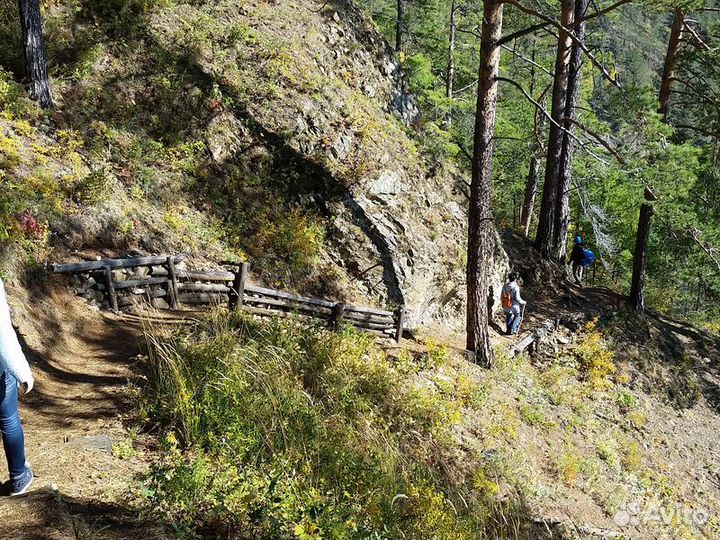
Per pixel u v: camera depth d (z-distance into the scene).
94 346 9.00
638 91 13.05
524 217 28.89
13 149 10.80
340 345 10.25
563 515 10.27
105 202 11.61
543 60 28.77
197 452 5.82
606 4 22.91
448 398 11.49
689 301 31.48
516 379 14.45
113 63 14.23
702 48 16.95
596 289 21.55
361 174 15.71
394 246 15.44
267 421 6.71
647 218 19.78
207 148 14.34
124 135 13.25
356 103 17.44
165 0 16.11
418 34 27.67
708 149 17.83
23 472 4.55
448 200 17.94
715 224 18.03
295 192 14.98
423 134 19.64
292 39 17.58
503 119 27.36
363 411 8.70
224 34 16.39
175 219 12.76
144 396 6.94
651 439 15.39
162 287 11.15
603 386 16.47
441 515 6.71
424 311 16.16
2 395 4.34
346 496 6.04
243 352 7.97
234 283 11.28
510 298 17.02
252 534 4.79
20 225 9.74
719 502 14.28
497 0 11.61
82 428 6.10
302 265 14.09
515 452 11.23
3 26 13.16
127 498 4.80
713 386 18.69
